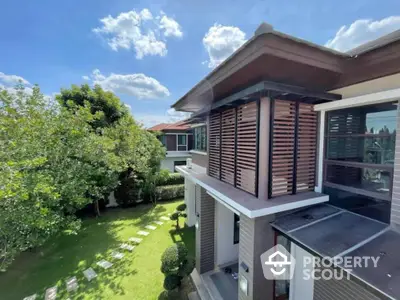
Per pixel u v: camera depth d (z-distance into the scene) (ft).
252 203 15.16
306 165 17.40
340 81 15.57
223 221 26.78
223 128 22.29
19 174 20.62
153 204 55.57
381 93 12.45
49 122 29.25
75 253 31.78
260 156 15.97
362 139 14.66
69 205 31.76
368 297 10.87
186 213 42.73
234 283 23.94
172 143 84.94
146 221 44.34
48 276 26.43
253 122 16.90
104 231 39.47
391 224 12.75
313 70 13.85
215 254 26.58
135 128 48.06
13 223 22.21
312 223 14.08
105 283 24.95
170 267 22.18
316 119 17.48
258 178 16.35
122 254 31.42
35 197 23.75
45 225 23.82
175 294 22.81
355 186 15.17
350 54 13.44
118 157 41.42
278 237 15.84
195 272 26.37
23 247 23.49
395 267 9.36
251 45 12.09
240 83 16.35
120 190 52.85
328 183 16.93
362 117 14.66
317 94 15.33
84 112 34.27
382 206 13.52
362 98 13.50
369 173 14.32
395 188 12.49
